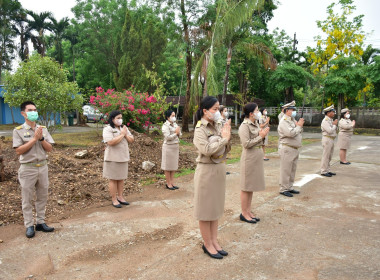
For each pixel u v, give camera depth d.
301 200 5.30
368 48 25.58
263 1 12.38
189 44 16.20
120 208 5.01
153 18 16.95
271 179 6.90
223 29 12.95
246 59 22.75
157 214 4.69
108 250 3.49
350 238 3.71
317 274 2.91
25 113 3.79
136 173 7.37
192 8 15.62
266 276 2.89
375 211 4.71
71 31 25.64
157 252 3.43
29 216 3.88
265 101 28.22
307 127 24.77
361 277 2.84
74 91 10.89
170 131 6.14
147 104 13.50
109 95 12.99
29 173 3.80
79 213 4.76
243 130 4.21
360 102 26.75
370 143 14.29
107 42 25.70
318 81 25.44
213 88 13.08
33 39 27.09
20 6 25.78
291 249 3.45
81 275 2.97
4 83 10.20
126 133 5.09
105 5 25.77
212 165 3.19
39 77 10.05
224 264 3.13
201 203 3.19
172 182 6.34
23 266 3.14
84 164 7.53
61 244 3.64
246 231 3.98
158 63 21.12
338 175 7.23
